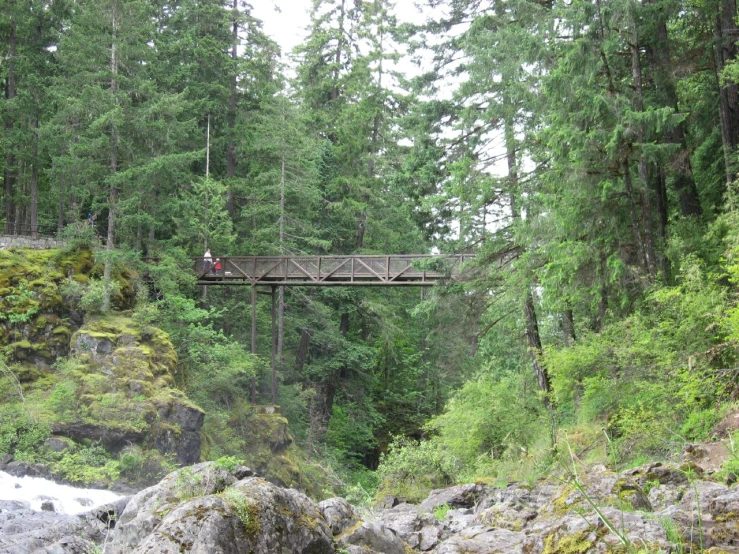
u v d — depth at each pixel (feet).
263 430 95.20
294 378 119.96
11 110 112.47
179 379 90.38
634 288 53.62
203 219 108.99
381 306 122.83
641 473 27.27
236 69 122.31
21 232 123.24
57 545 26.84
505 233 68.44
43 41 120.98
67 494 61.87
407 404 141.59
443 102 72.38
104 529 33.06
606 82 56.18
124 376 79.56
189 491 17.79
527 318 68.59
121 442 74.18
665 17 54.60
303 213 123.95
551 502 25.21
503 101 64.75
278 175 118.11
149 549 14.96
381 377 142.72
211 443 85.92
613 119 51.80
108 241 93.97
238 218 123.95
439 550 22.71
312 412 111.96
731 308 37.78
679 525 18.63
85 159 93.15
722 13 57.41
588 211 53.57
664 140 58.65
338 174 132.57
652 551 16.58
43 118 113.91
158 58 119.14
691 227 54.95
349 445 121.70
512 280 64.03
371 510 32.48
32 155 112.68
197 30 122.21
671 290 43.62
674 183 63.21
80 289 87.92
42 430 70.44
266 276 102.27
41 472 66.23
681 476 26.76
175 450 76.79
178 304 96.78
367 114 129.59
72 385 76.23
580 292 55.72
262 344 120.67
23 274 86.74
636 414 41.29
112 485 68.13
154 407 77.10
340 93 140.36
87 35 97.71
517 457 56.49
